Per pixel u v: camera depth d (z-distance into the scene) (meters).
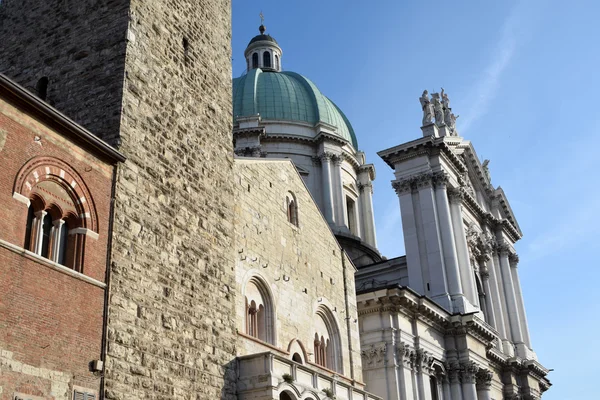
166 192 26.45
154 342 23.69
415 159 62.19
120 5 27.53
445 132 65.69
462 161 68.44
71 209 22.22
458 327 54.47
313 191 71.31
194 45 31.06
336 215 69.94
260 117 73.44
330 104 80.12
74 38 27.97
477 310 59.50
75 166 22.55
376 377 46.84
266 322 33.22
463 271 60.78
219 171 30.50
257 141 69.94
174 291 25.39
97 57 26.89
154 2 28.88
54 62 28.03
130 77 26.17
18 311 19.23
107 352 21.62
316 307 38.00
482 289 68.56
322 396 30.11
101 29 27.39
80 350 20.81
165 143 27.14
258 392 27.23
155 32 28.44
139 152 25.52
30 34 29.48
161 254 25.23
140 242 24.34
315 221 40.81
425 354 49.72
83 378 20.66
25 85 28.34
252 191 34.59
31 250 20.73
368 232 75.75
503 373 65.94
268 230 35.09
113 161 24.12
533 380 69.88
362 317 48.97
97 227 22.78
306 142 73.31
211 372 26.30
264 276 33.56
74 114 26.12
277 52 89.00
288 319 34.78
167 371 23.94
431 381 52.34
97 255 22.44
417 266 58.06
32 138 21.17
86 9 28.31
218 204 29.77
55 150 21.91
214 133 30.86
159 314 24.30
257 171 35.56
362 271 64.06
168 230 25.97
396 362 47.06
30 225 21.02
